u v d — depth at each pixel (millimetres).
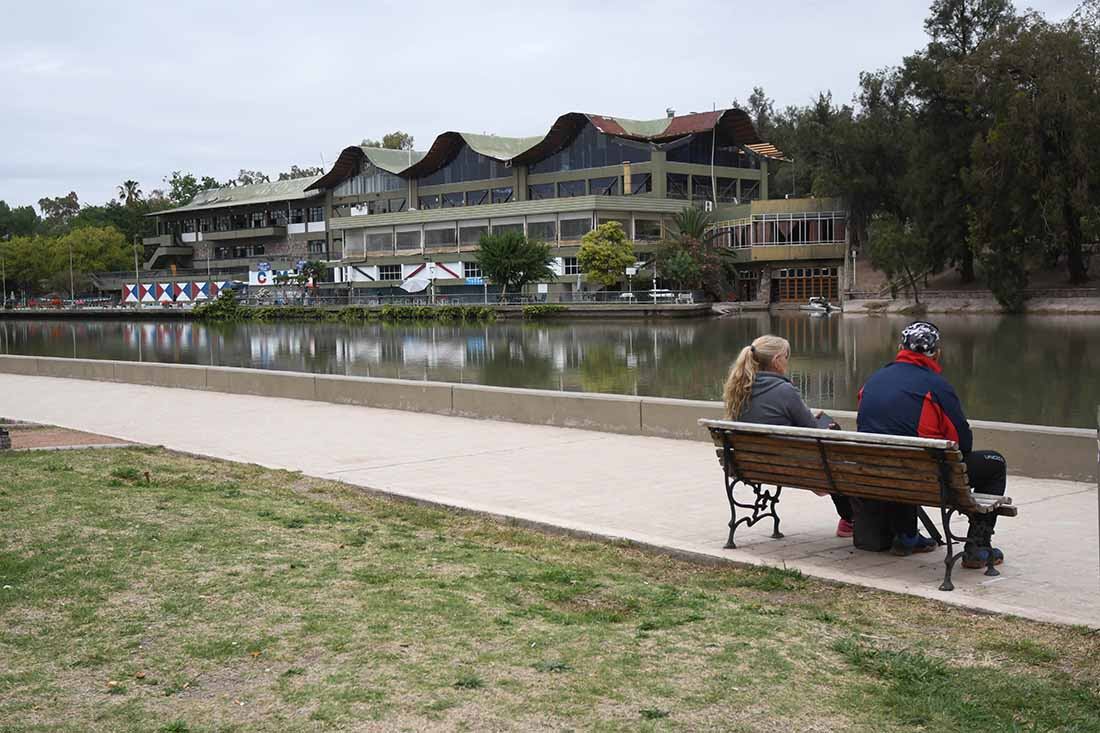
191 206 166625
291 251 150750
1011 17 89875
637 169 112125
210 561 7246
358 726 4562
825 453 7363
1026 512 9258
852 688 5148
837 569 7418
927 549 7883
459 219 119625
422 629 5852
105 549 7496
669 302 98688
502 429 15555
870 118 99188
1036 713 4859
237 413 18078
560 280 109938
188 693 4930
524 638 5750
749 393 8070
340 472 11883
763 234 104750
